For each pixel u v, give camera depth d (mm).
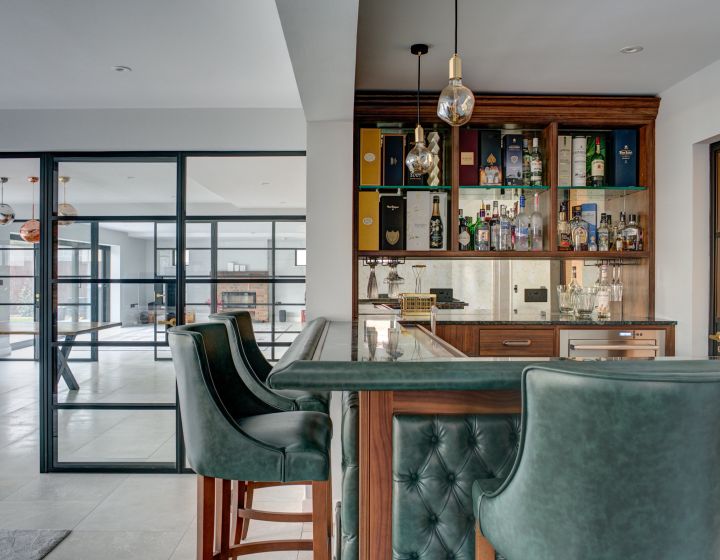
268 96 3324
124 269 3680
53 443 3576
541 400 905
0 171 5379
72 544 2525
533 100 3461
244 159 3869
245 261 3816
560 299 3898
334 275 3156
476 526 1156
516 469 967
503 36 2625
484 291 3957
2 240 7863
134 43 2553
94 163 3641
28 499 3082
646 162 3596
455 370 1201
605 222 3684
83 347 3668
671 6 2336
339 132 3152
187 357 1518
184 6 2195
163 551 2457
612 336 3322
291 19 1779
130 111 3533
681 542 860
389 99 3432
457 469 1310
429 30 2561
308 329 2303
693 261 3186
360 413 1338
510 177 3695
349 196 3156
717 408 838
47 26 2369
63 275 3648
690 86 3186
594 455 861
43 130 3512
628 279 3834
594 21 2471
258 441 1491
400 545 1308
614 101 3494
